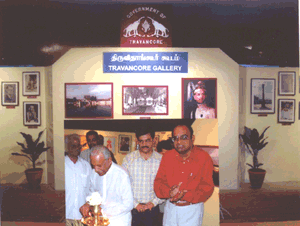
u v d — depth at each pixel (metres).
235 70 3.42
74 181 2.90
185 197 2.89
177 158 2.92
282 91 3.50
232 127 3.47
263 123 3.53
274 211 3.25
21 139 3.52
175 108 3.36
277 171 3.60
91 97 3.35
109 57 3.32
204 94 3.37
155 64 3.32
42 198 3.45
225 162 3.49
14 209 3.29
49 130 3.47
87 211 2.91
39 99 3.45
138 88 3.33
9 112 3.49
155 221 2.91
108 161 2.91
